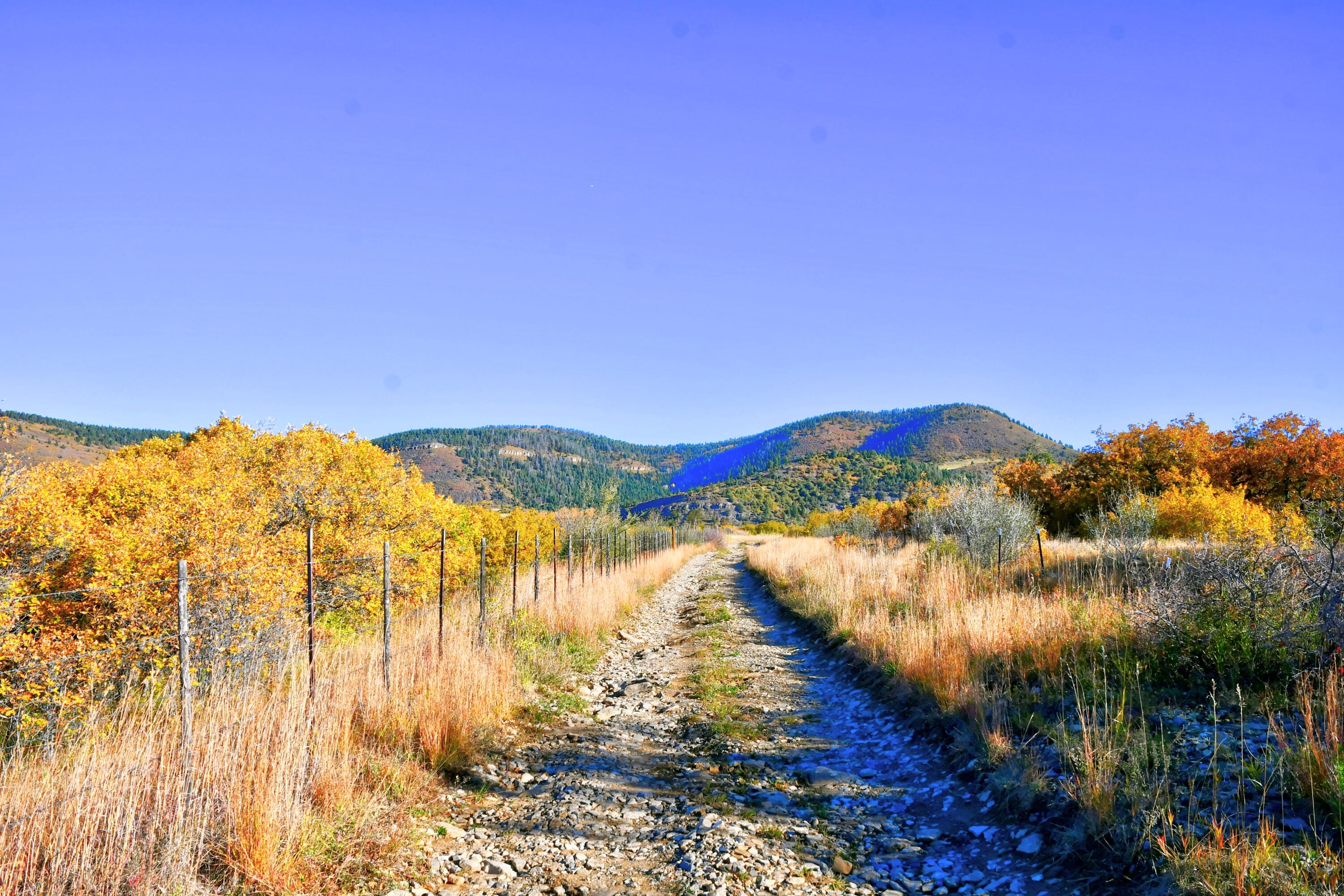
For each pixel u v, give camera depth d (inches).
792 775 277.1
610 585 725.3
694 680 448.5
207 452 581.3
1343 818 155.9
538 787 263.1
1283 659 248.2
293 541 476.1
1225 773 193.3
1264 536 350.6
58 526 380.2
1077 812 195.3
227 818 179.6
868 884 187.8
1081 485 1365.7
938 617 437.7
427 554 607.5
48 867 156.3
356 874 182.4
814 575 746.2
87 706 285.3
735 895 178.5
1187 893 146.1
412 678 309.0
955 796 240.7
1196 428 1306.6
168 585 347.3
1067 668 301.9
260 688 272.8
